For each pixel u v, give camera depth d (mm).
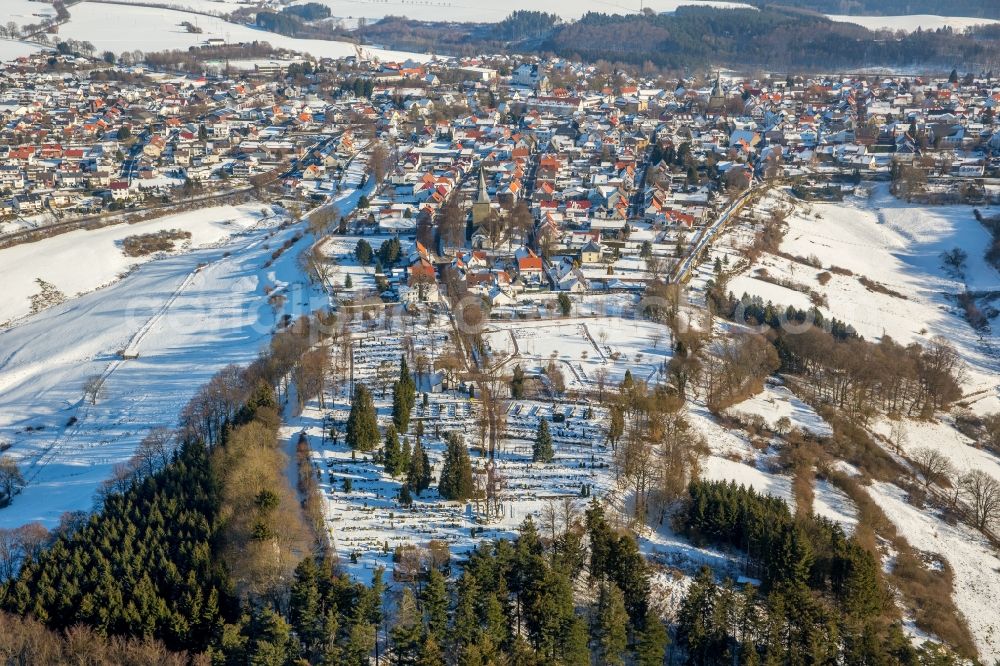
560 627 162750
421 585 180375
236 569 180375
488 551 180000
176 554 187125
